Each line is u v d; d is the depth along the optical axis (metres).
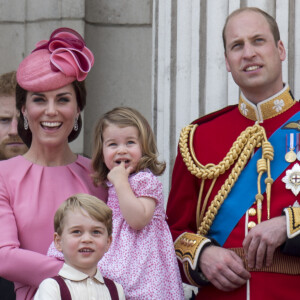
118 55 25.12
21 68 17.80
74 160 18.27
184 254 17.52
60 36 18.16
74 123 18.31
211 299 17.47
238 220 17.38
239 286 16.98
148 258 16.95
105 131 17.67
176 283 17.22
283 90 17.95
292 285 16.81
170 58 21.83
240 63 17.72
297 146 17.41
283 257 16.86
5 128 20.83
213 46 21.03
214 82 20.97
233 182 17.58
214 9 21.08
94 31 25.12
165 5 22.19
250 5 20.75
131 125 17.62
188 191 18.22
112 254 16.91
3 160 19.38
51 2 24.84
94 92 24.98
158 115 22.34
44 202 17.28
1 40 25.14
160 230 17.52
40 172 17.59
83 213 15.98
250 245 16.64
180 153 18.42
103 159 17.81
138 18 25.12
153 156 17.70
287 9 20.48
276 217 16.80
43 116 17.61
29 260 16.47
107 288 16.09
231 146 18.03
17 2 25.11
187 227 18.17
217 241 17.58
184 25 21.66
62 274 15.88
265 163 17.42
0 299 18.03
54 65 17.56
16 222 17.06
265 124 17.95
